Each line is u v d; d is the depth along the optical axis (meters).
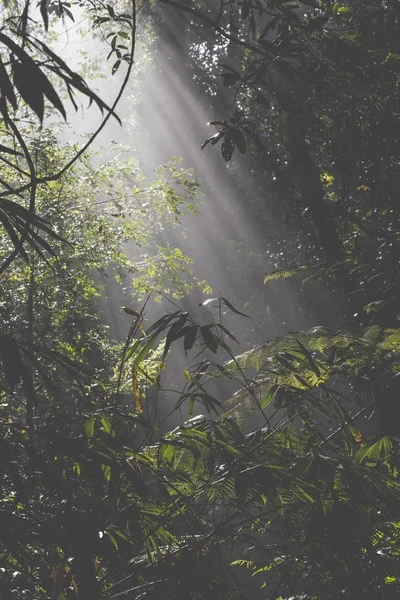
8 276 9.86
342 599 2.76
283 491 2.76
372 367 3.24
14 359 2.28
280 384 2.92
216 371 3.09
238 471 2.54
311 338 3.27
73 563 2.41
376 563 2.74
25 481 2.52
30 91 1.95
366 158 6.85
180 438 2.68
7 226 2.41
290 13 4.38
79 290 10.38
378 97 5.36
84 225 10.96
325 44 4.82
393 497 2.73
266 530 2.81
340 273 6.16
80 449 2.46
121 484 2.66
